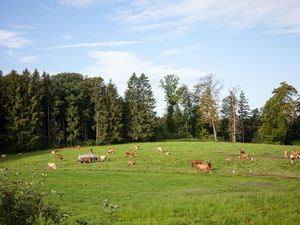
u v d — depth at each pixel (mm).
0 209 9086
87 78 117250
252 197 26484
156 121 115438
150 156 67500
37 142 91000
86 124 108562
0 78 93375
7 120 89750
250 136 134625
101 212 23625
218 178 46625
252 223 18828
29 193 9461
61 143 99500
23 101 90500
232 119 113812
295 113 110438
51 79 107312
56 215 10055
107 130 103062
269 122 109750
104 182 41625
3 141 88188
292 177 48344
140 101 112625
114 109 104062
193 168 56562
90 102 107438
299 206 22875
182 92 132250
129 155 68000
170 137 118500
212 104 111625
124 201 28578
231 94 113688
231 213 21203
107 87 107000
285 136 108812
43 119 98188
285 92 106688
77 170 54156
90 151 76750
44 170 54125
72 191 34344
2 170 10102
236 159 63281
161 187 38250
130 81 113812
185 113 131750
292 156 60062
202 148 78938
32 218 9383
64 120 103250
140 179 44688
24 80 93250
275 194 27234
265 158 64938
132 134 108250
